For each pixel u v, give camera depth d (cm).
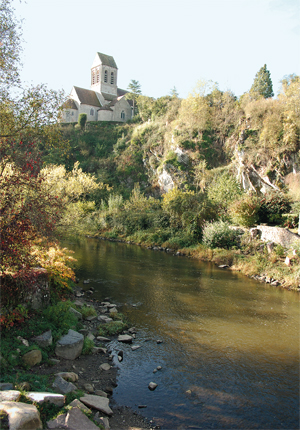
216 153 3766
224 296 1116
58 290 900
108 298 1036
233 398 518
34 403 394
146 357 648
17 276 646
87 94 6725
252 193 2306
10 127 857
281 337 773
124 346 697
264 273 1438
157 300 1039
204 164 3512
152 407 485
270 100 2744
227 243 1936
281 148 2303
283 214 1945
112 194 4031
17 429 325
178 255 2003
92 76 7206
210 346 711
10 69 888
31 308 696
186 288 1203
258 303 1048
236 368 616
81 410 415
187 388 541
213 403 502
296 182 2172
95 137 5812
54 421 380
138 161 4788
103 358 636
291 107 2347
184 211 2405
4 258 623
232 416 471
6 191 650
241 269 1552
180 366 617
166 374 585
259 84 5028
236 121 3731
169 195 2880
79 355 628
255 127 2728
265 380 575
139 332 777
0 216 624
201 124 3900
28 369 516
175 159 3819
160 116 5231
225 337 763
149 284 1239
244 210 2022
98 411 448
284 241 1658
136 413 468
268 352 690
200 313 930
